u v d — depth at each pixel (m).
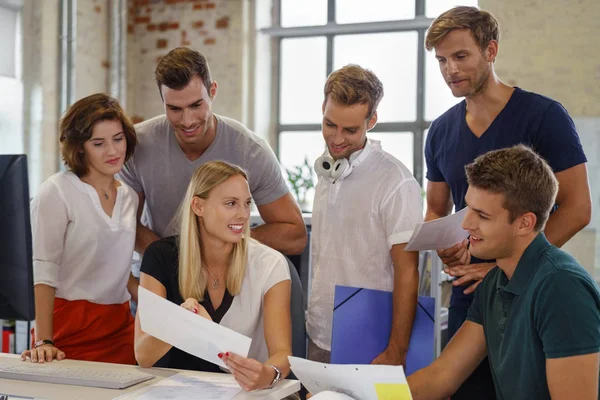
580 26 4.80
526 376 1.67
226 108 5.88
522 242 1.70
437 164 2.45
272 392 1.75
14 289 1.68
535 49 4.91
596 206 4.81
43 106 5.27
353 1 6.03
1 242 1.67
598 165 4.80
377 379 1.49
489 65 2.18
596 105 4.79
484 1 5.01
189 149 2.59
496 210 1.67
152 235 2.64
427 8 5.82
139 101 6.04
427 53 5.85
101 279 2.43
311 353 2.40
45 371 1.88
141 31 6.02
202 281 2.14
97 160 2.34
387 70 5.97
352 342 2.19
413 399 1.84
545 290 1.61
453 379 1.87
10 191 1.65
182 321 1.66
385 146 6.01
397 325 2.14
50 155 5.34
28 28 5.26
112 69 5.80
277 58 6.26
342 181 2.27
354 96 2.09
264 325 2.11
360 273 2.28
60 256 2.37
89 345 2.41
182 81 2.31
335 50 6.11
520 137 2.21
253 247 2.21
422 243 2.03
